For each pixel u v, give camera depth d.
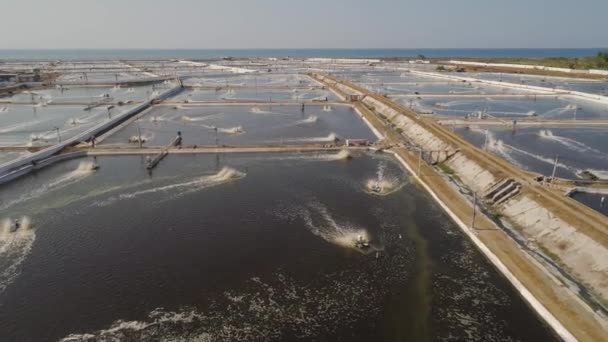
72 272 40.62
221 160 75.25
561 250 42.25
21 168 67.12
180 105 135.88
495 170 61.53
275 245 45.50
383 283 39.12
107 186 62.44
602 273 36.97
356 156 78.75
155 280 39.25
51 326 33.47
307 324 33.75
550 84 188.38
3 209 54.44
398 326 33.72
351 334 32.78
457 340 32.25
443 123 104.25
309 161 75.31
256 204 56.06
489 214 52.62
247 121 112.75
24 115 121.31
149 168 70.06
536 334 32.56
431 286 38.69
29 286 38.47
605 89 170.88
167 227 49.56
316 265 41.88
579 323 32.00
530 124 104.62
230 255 43.47
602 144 88.00
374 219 51.94
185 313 34.88
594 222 42.78
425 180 63.22
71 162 73.94
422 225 50.47
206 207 55.09
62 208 54.81
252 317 34.44
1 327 33.31
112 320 34.06
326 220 51.53
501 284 38.72
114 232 48.47
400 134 96.38
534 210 49.25
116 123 104.88
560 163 75.19
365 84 196.75
